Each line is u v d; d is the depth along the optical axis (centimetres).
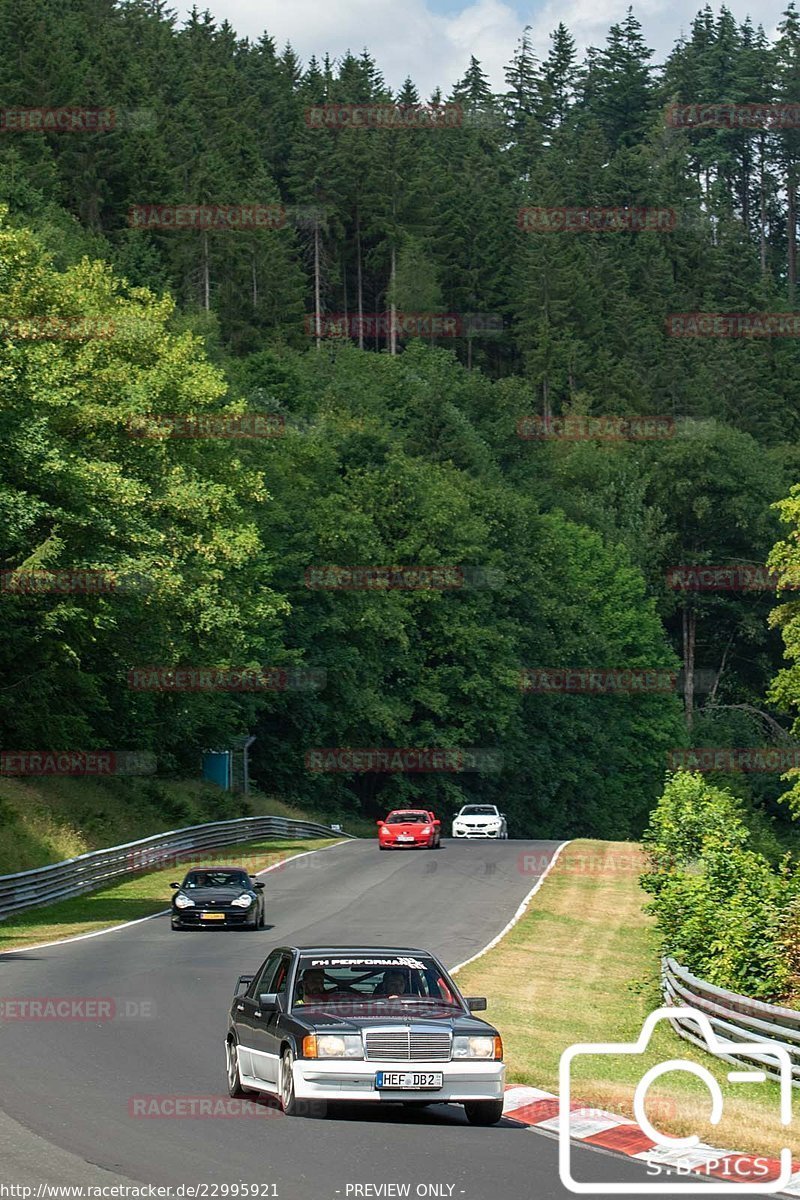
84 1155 1226
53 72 14262
